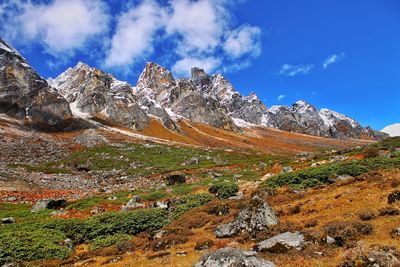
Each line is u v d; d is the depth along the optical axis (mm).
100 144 128250
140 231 31047
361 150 61000
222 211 32031
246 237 23469
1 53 161875
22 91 155125
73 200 54750
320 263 17203
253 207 25328
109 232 30891
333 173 37688
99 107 187500
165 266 20578
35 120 150000
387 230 19828
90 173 86438
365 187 29766
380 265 15031
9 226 33719
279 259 18578
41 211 45625
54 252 26078
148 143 139875
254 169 69188
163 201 42438
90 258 25375
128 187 67875
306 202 29969
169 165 96375
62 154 108688
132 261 23031
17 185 66188
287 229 22781
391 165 37469
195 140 198125
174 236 26531
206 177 68938
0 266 23484
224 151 137125
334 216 24453
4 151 102062
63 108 162250
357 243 17750
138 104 196750
